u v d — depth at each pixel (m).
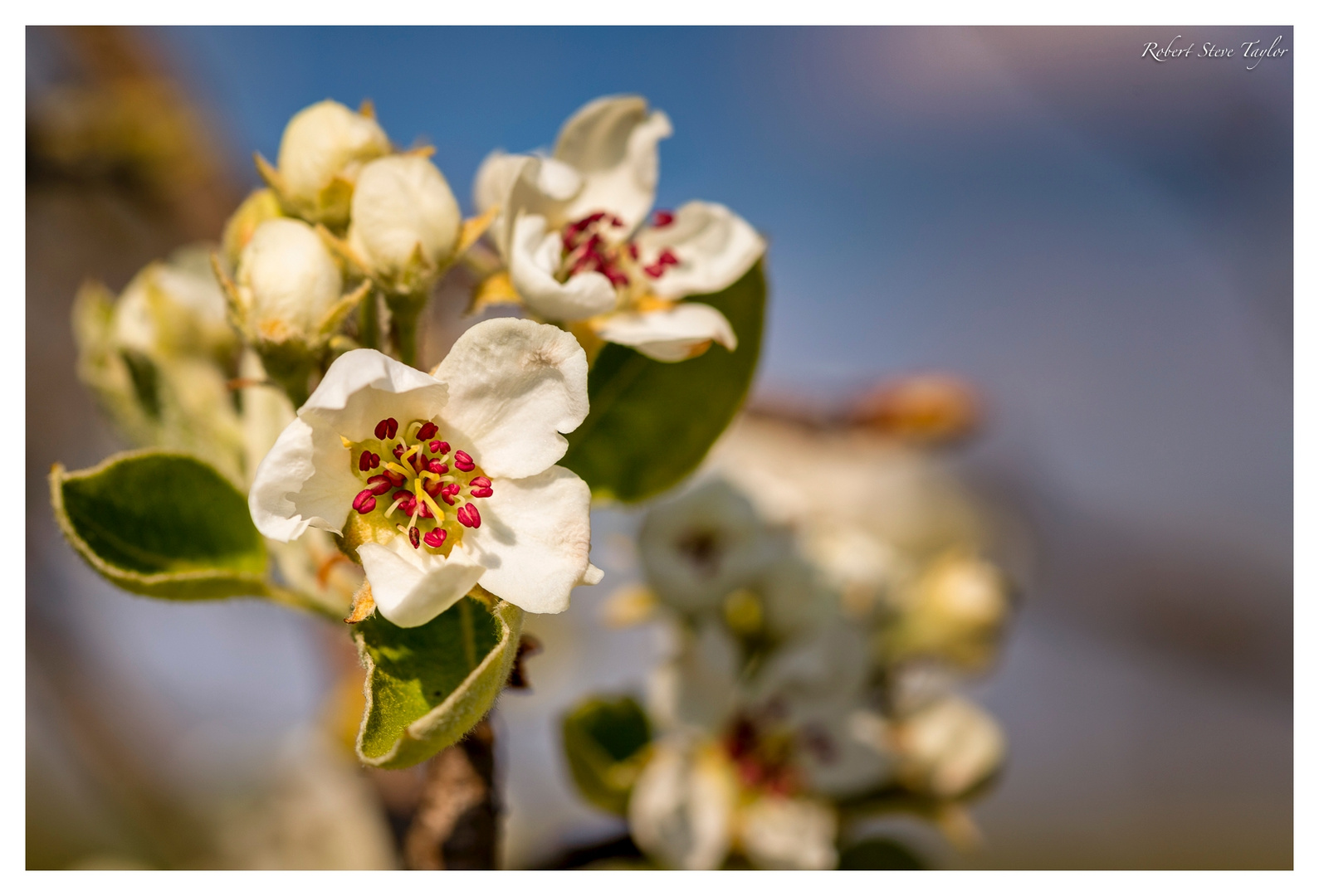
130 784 0.44
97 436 0.49
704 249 0.24
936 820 0.29
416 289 0.22
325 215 0.22
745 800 0.28
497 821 0.24
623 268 0.23
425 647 0.21
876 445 0.37
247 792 0.44
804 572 0.28
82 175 0.35
